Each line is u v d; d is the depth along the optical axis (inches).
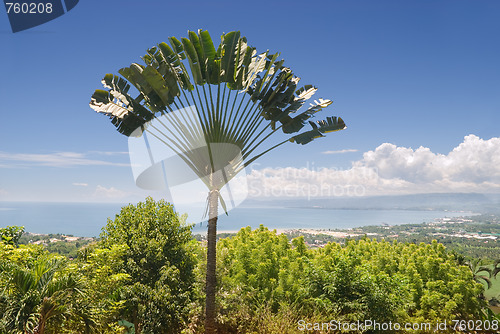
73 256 263.4
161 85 228.5
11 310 157.3
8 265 184.2
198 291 283.1
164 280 295.0
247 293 277.4
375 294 245.8
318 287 267.9
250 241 325.7
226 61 241.1
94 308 192.7
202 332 261.0
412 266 291.4
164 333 283.7
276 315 268.1
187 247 318.7
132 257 301.7
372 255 316.8
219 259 291.9
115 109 234.8
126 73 233.3
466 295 264.2
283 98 269.7
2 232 247.3
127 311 295.6
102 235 317.4
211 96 230.7
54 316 167.5
